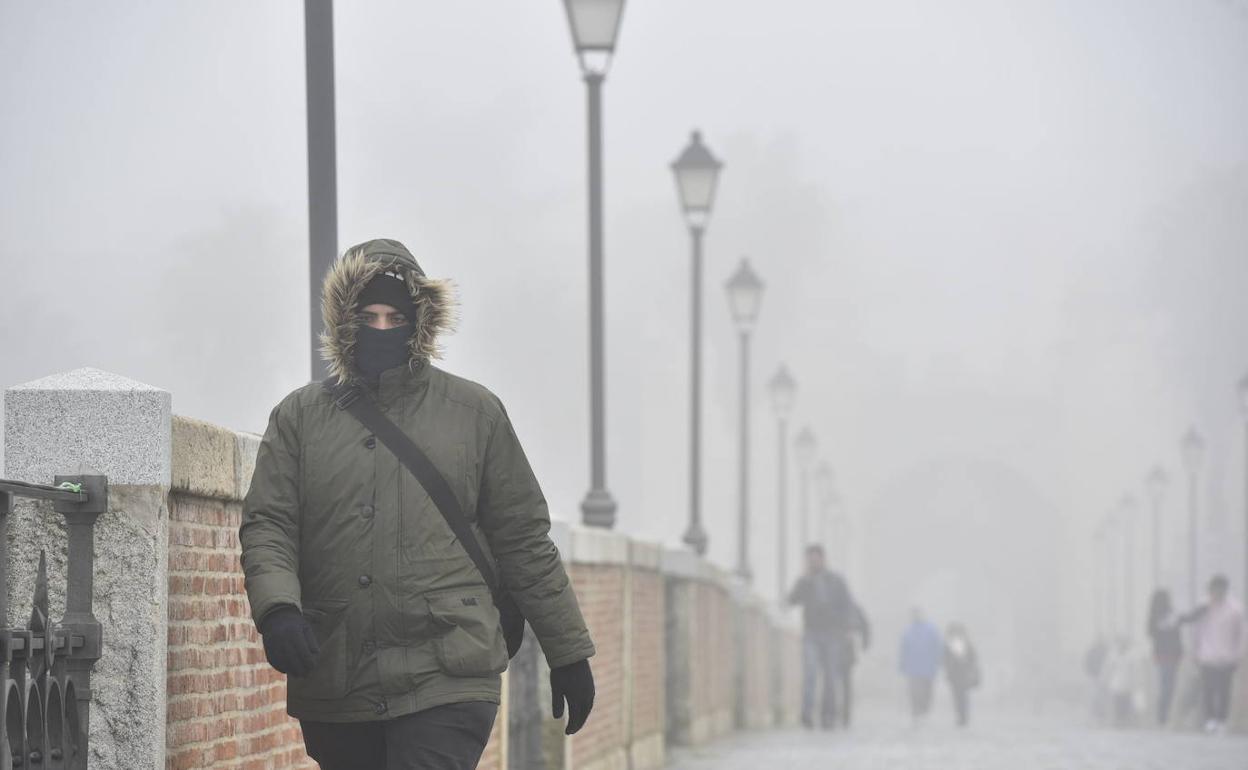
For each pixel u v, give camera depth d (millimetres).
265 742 12984
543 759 22453
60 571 10312
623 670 28766
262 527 9727
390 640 9719
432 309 10062
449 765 9680
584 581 24562
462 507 9984
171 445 10578
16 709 9117
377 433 9891
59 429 10328
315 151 16859
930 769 31547
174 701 10938
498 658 9883
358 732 9953
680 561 37219
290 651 9320
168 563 10766
